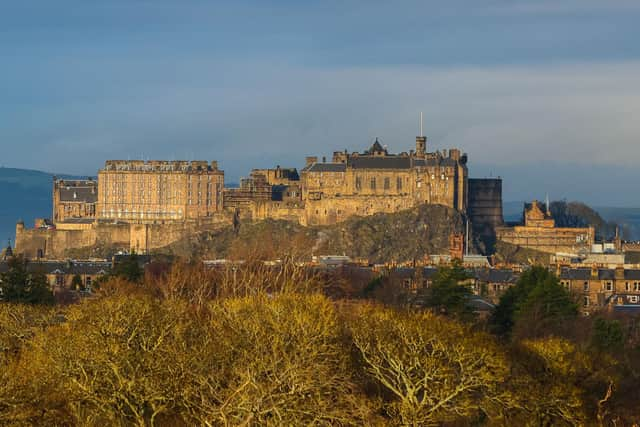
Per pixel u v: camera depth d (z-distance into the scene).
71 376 186.88
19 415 178.88
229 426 166.25
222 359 187.38
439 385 197.75
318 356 192.75
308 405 173.38
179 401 183.38
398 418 195.12
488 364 199.75
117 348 188.00
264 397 169.88
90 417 185.12
